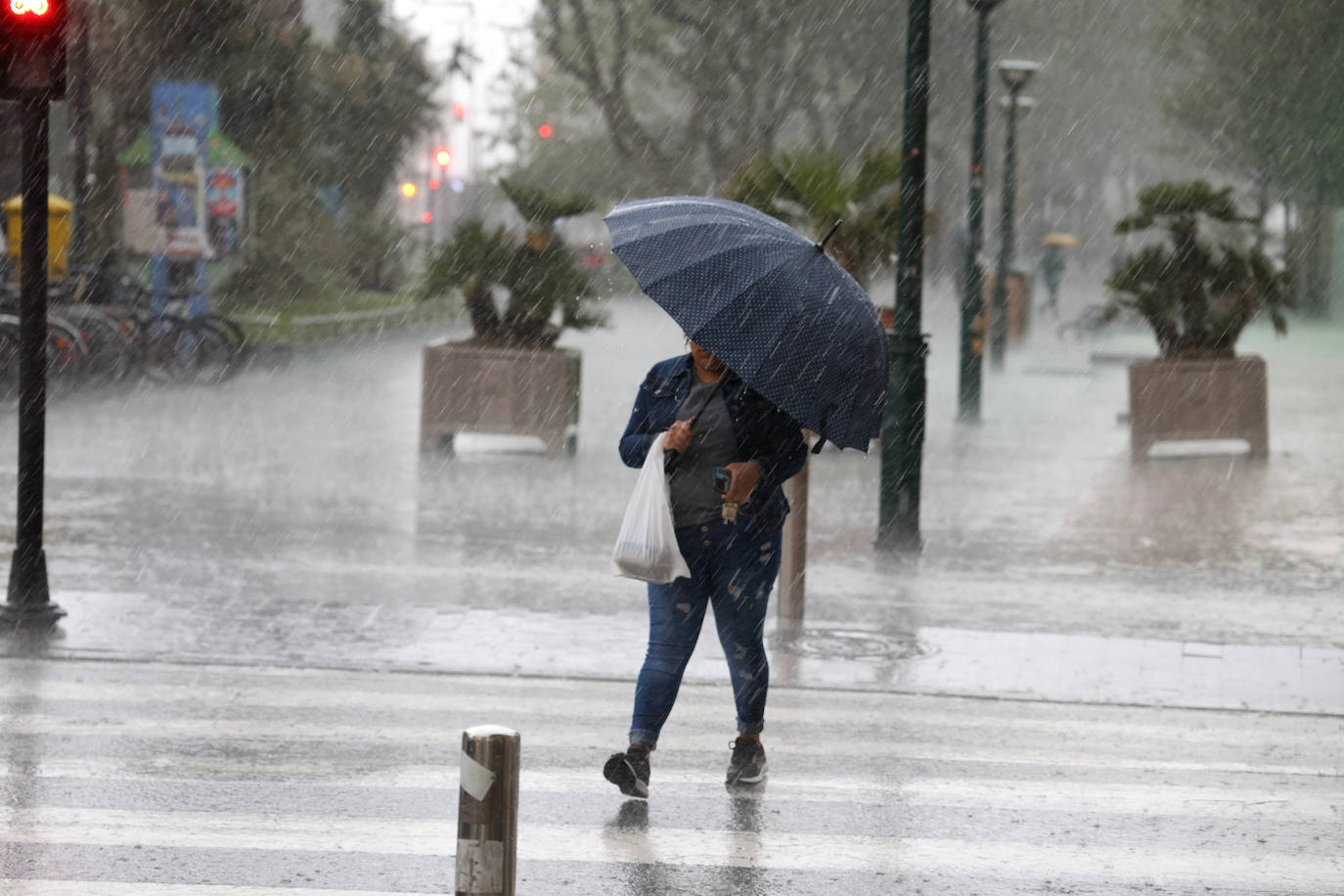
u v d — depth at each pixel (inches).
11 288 1062.4
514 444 870.4
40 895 265.6
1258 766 365.1
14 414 932.6
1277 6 2395.4
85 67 1344.7
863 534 636.7
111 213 1477.6
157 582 518.0
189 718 375.9
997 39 2598.4
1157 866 298.5
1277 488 767.7
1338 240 2404.0
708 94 2052.2
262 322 1507.1
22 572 454.6
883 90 2206.0
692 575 319.6
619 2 2005.4
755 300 301.1
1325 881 292.8
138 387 1071.6
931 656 455.2
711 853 297.7
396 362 1323.8
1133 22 2711.6
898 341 594.2
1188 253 869.2
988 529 650.2
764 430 315.6
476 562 565.3
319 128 1852.9
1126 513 693.3
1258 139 2443.4
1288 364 1497.3
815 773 349.7
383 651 445.7
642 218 319.9
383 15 1935.3
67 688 398.9
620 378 1207.6
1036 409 1079.0
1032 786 344.8
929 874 290.5
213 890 270.5
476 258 826.2
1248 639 483.8
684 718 391.2
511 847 204.8
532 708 395.2
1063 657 458.0
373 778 335.9
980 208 1027.9
